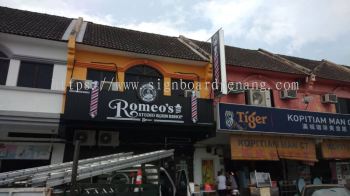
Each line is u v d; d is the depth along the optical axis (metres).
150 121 10.97
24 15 14.19
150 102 11.12
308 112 14.02
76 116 10.16
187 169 13.20
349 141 15.27
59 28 13.27
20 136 11.14
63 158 11.45
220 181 12.54
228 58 15.48
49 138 11.45
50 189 5.57
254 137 12.98
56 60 11.28
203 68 13.62
